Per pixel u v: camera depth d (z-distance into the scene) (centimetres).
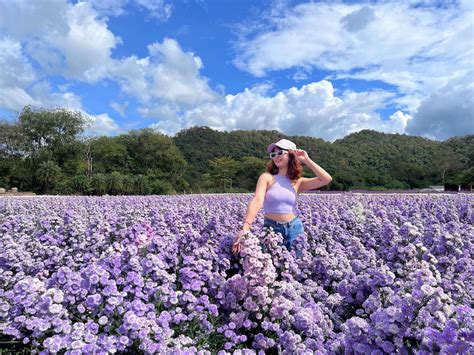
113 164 6306
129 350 293
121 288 350
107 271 349
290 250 496
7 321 322
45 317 299
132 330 281
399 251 397
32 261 466
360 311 326
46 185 4847
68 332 287
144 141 6500
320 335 305
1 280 399
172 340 298
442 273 393
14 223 705
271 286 363
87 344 266
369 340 243
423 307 245
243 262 373
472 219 772
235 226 619
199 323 342
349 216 740
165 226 612
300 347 289
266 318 341
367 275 353
